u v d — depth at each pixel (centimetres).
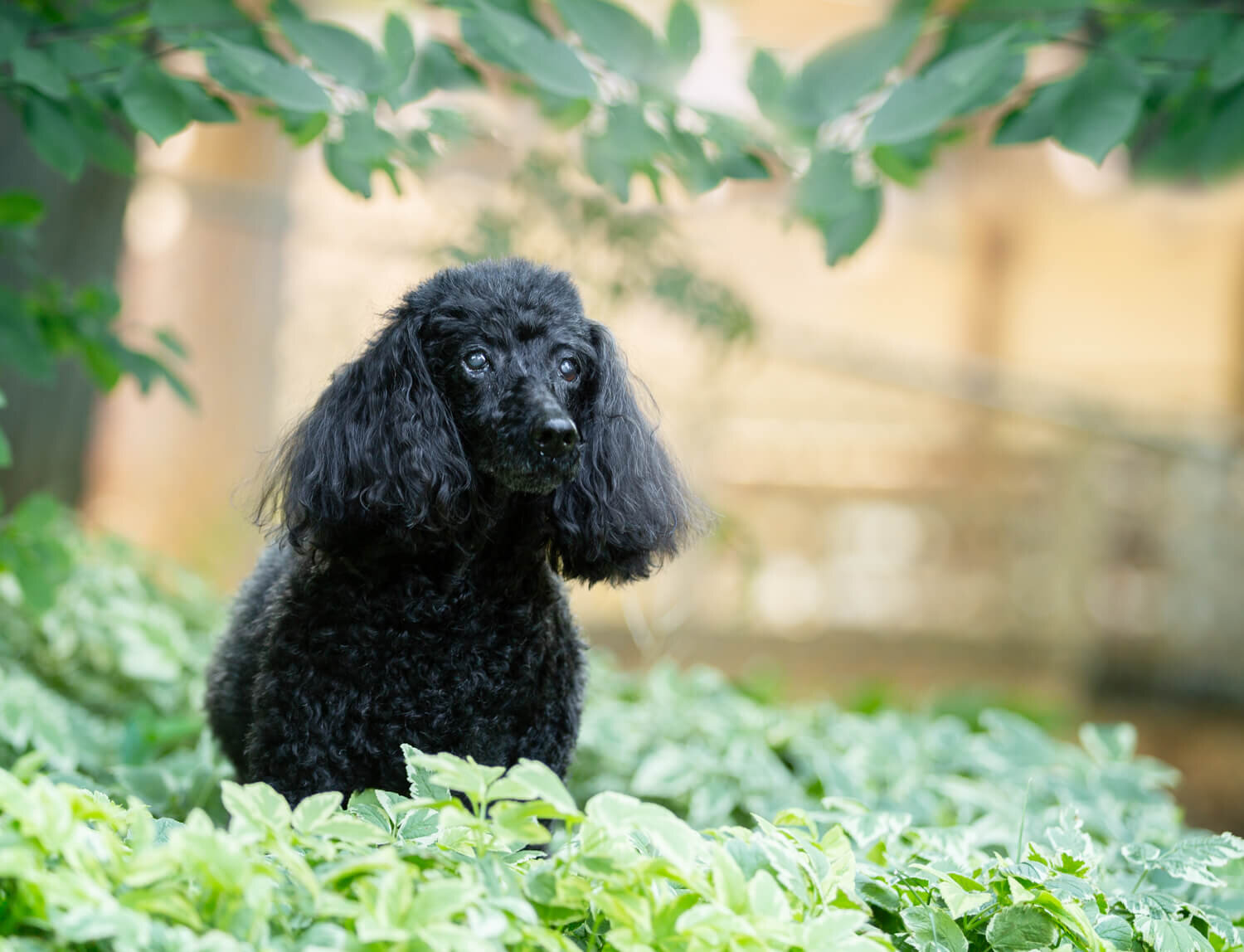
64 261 499
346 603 262
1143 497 974
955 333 1239
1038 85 305
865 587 1009
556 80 290
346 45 300
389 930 175
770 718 468
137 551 595
